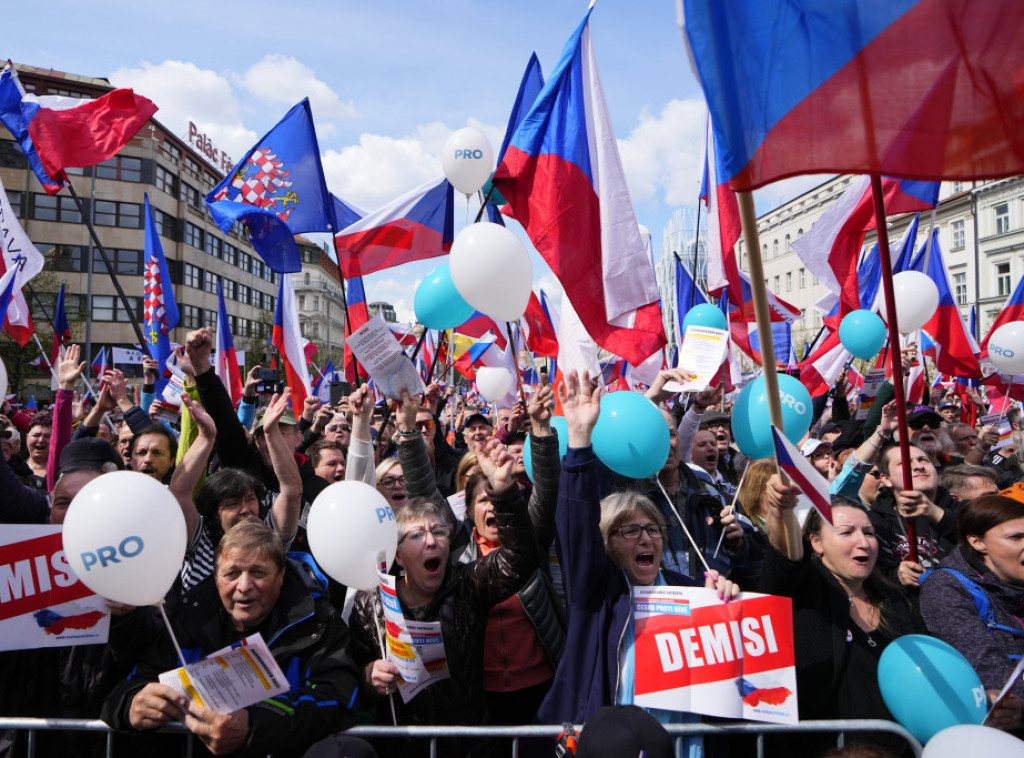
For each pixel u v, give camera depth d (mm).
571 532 2807
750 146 1983
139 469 4359
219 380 4062
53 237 44719
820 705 2693
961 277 40469
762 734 2572
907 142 1988
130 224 46812
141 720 2340
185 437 4047
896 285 5258
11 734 2662
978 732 1849
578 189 4336
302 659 2648
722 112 1978
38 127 5902
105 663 2740
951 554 3143
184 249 51062
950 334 7891
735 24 1981
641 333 4324
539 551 3068
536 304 7117
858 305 6066
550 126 4410
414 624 2693
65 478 3096
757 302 2088
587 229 4332
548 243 4336
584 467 2816
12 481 3113
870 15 1996
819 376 7250
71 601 2625
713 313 4723
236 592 2574
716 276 5742
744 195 1992
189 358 4059
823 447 5668
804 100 2004
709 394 5023
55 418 4281
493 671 3115
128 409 5184
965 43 1969
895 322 2523
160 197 48625
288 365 7004
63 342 9688
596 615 2826
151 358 6324
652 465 3055
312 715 2461
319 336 84875
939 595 2959
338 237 5715
